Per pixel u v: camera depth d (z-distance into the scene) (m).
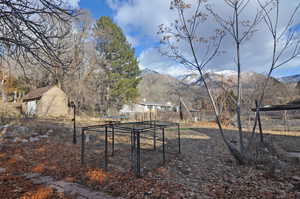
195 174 4.40
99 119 17.98
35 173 4.26
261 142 6.92
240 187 3.62
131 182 3.79
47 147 6.71
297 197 3.13
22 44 3.22
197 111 22.33
